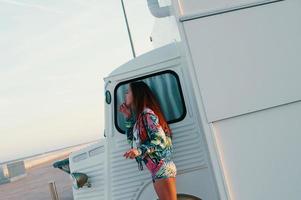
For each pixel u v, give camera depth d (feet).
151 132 9.89
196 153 10.98
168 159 9.98
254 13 8.72
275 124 8.73
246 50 8.68
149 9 12.59
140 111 10.19
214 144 8.63
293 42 8.74
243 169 8.65
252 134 8.70
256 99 8.66
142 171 11.14
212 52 8.64
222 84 8.63
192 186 10.85
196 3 8.68
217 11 8.65
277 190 8.65
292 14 8.76
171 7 9.58
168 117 11.30
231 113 8.63
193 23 8.65
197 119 11.13
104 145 11.94
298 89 8.71
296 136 8.73
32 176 95.71
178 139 11.12
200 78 8.64
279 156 8.69
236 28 8.69
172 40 11.62
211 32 8.66
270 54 8.70
